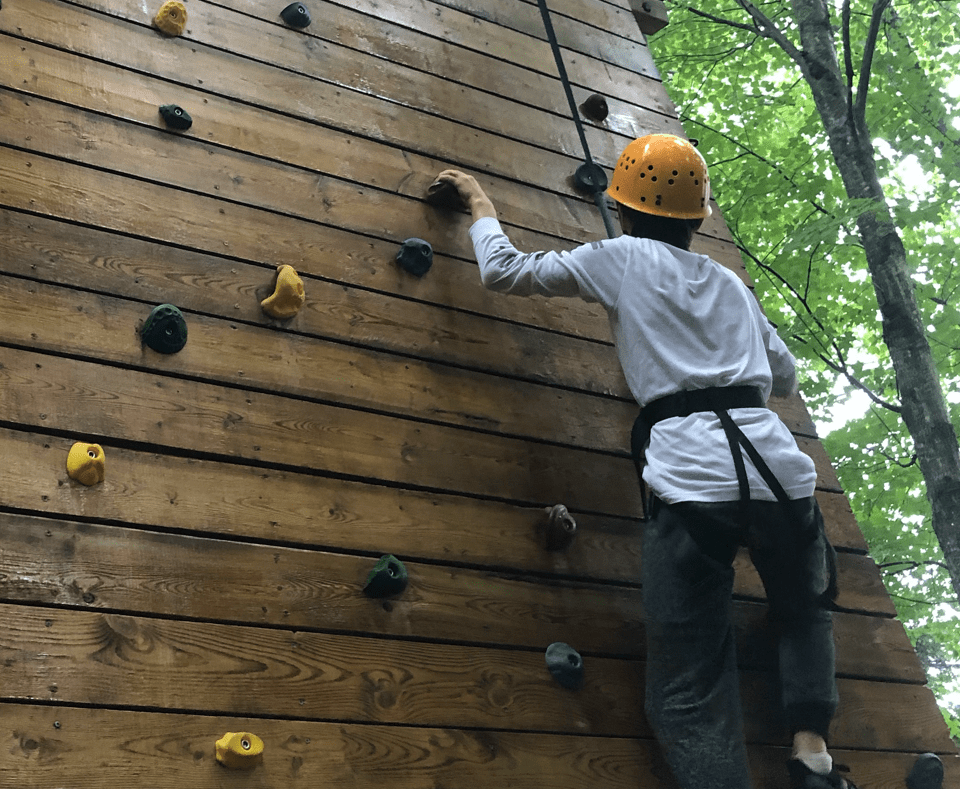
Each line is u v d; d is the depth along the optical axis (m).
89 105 2.43
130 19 2.66
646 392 2.28
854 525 2.99
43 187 2.23
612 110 3.69
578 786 2.12
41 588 1.78
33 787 1.60
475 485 2.42
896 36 7.93
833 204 7.75
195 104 2.62
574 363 2.82
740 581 2.62
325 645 2.00
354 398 2.37
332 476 2.24
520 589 2.33
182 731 1.77
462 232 2.88
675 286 2.35
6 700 1.65
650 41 8.73
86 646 1.76
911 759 2.58
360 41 3.13
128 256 2.25
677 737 2.10
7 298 2.04
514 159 3.21
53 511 1.86
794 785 2.22
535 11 3.77
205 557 1.97
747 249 7.98
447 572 2.26
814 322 7.77
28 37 2.45
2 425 1.91
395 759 1.94
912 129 7.54
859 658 2.68
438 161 3.02
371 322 2.53
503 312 2.78
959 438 7.59
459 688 2.11
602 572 2.47
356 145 2.86
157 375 2.14
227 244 2.42
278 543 2.08
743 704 2.41
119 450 2.00
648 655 2.21
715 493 2.12
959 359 7.76
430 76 3.23
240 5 2.92
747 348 2.32
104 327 2.12
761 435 2.18
